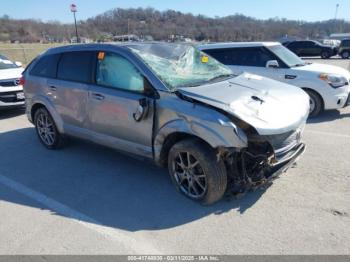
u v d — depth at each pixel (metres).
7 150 5.48
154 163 3.90
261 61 7.46
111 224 3.26
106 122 4.21
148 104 3.65
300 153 3.64
